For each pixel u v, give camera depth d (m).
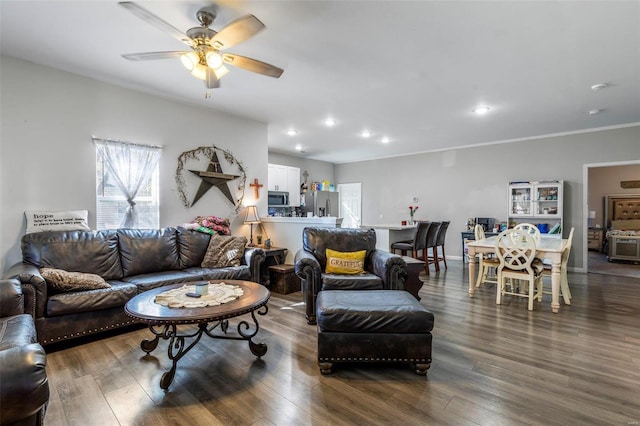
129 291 2.77
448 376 2.10
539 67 3.11
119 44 2.70
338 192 9.17
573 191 5.71
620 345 2.57
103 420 1.66
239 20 1.89
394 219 8.12
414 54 2.86
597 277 5.24
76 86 3.28
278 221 4.86
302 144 6.82
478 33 2.51
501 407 1.77
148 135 3.81
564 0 2.11
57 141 3.17
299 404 1.80
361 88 3.66
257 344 2.39
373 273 3.46
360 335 2.13
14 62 2.93
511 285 4.11
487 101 4.09
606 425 1.62
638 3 2.13
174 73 3.27
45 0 2.11
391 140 6.41
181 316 1.86
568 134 5.73
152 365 2.25
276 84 3.56
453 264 6.45
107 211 3.53
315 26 2.42
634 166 8.34
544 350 2.48
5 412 1.07
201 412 1.73
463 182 6.98
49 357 2.37
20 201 2.97
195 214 4.28
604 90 3.70
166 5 2.17
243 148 4.85
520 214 6.04
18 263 2.78
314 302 3.12
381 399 1.84
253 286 2.56
